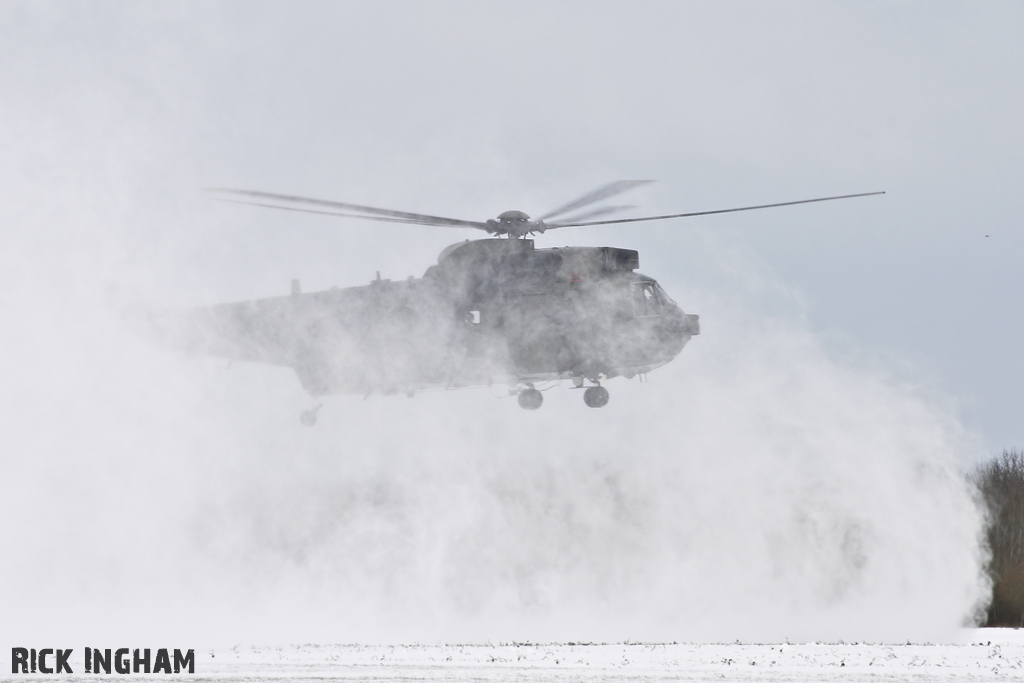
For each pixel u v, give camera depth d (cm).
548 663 6562
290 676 6266
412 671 6362
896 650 7081
